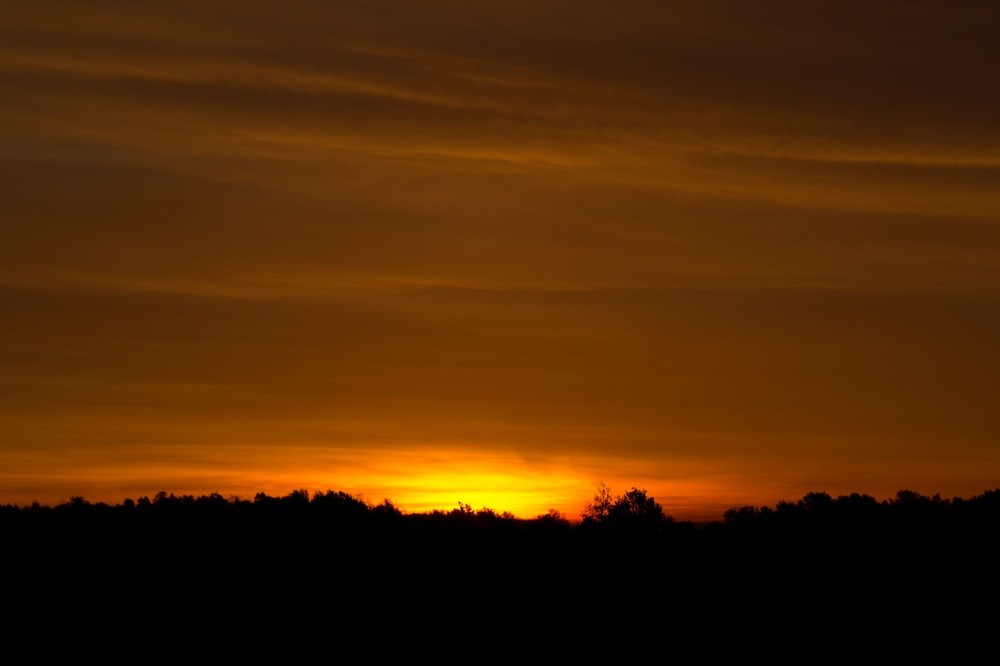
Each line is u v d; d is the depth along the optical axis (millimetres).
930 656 48438
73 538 67562
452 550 69562
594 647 51250
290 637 52156
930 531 69562
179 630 52625
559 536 74562
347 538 70438
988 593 56719
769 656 49438
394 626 54344
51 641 50156
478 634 53219
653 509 77438
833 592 59031
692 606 57812
